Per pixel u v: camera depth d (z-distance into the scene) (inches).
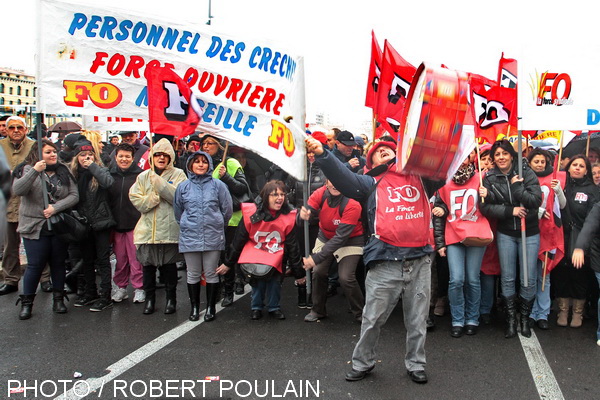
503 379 145.5
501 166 185.5
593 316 204.2
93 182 208.4
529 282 180.7
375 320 139.6
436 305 207.8
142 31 180.5
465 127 123.1
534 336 181.8
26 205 196.1
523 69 184.5
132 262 218.5
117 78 180.9
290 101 170.7
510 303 182.5
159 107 177.3
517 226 180.9
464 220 179.6
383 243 137.1
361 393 136.9
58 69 176.7
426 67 113.8
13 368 151.4
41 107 176.1
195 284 197.2
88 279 214.8
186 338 177.2
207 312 197.6
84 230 201.8
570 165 194.1
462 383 142.9
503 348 169.8
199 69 181.8
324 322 195.9
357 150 294.5
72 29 176.9
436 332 186.2
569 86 187.9
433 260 202.1
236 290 240.4
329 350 166.9
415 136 114.0
